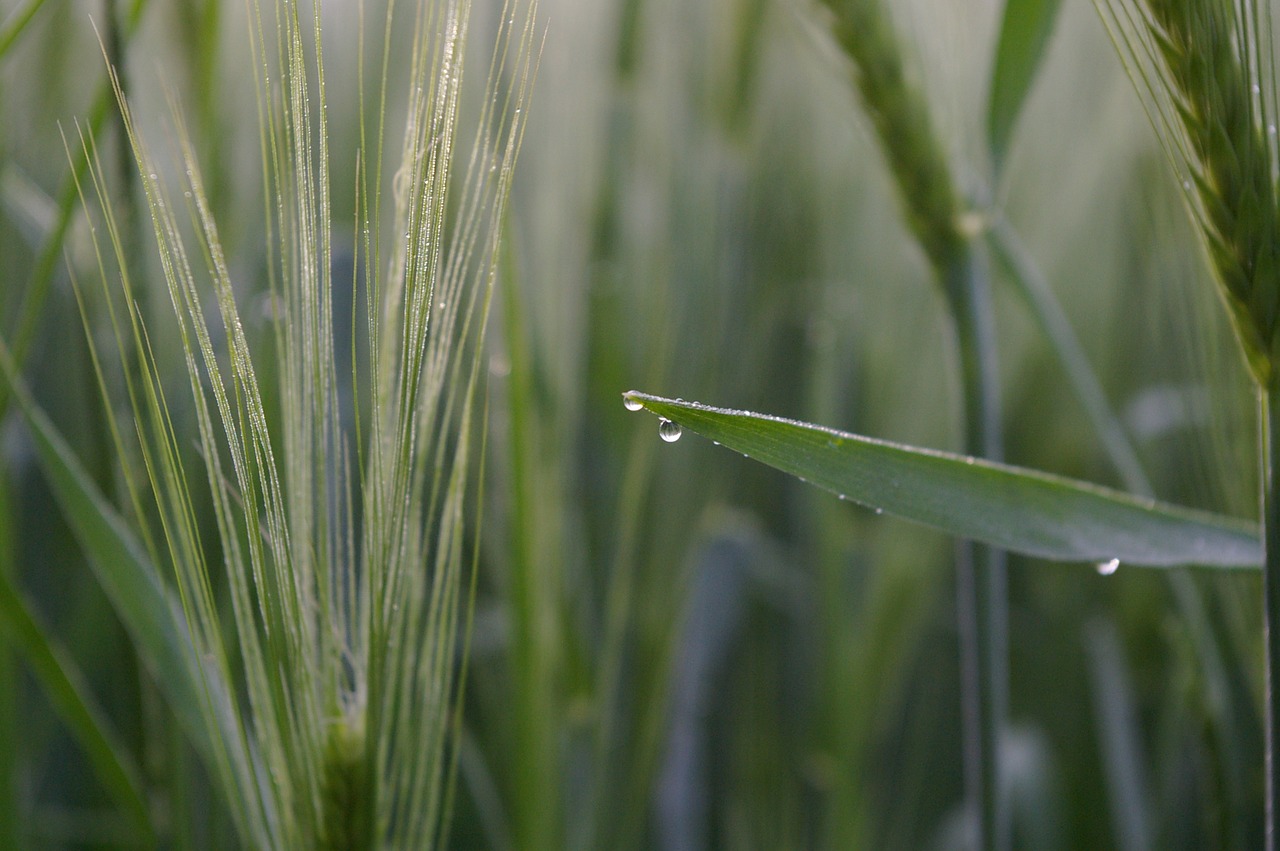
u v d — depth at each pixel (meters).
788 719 0.94
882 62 0.61
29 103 0.92
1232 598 0.67
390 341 0.53
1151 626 0.97
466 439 0.55
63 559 0.87
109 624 0.79
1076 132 1.06
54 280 0.79
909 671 1.00
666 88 0.95
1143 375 0.99
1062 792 0.87
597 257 0.87
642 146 0.90
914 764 1.01
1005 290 1.00
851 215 1.05
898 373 1.01
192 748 0.65
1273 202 0.52
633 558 0.85
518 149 0.52
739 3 0.97
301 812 0.54
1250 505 0.65
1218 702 0.67
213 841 0.65
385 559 0.54
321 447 0.54
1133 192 0.90
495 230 0.53
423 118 0.52
